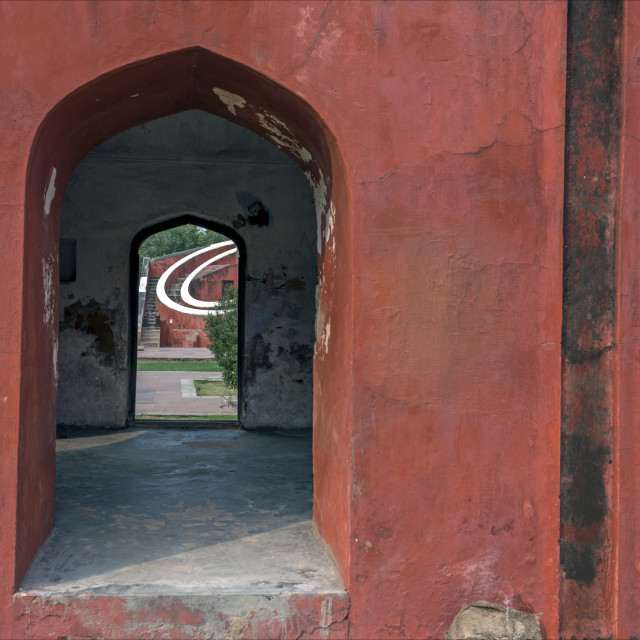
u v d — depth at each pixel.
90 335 6.38
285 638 2.84
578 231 3.02
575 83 3.01
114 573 2.98
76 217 6.35
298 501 4.10
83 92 2.86
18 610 2.76
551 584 2.95
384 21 2.87
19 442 2.77
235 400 10.85
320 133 3.00
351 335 2.88
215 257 27.64
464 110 2.90
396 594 2.90
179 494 4.22
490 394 2.94
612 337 3.03
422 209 2.89
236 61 2.83
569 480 3.03
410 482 2.90
